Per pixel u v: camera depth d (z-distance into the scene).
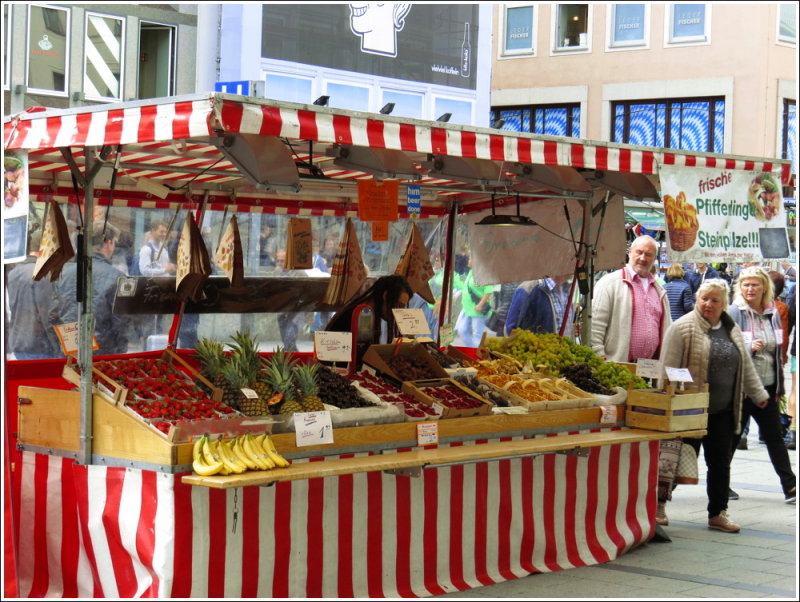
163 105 5.13
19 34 14.93
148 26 16.53
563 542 7.25
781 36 26.06
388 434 6.32
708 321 8.15
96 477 5.78
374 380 7.06
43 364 7.83
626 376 8.12
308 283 10.00
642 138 27.00
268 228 10.62
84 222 5.90
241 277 8.71
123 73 16.12
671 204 6.96
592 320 9.09
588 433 7.39
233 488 5.64
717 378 8.09
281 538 5.86
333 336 6.95
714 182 7.21
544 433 7.16
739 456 12.09
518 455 6.55
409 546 6.45
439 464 6.11
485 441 6.82
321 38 16.80
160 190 8.02
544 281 12.32
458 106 19.05
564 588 6.62
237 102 5.00
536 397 7.34
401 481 6.40
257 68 15.92
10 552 5.63
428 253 10.30
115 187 8.37
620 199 8.84
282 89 16.30
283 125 5.15
